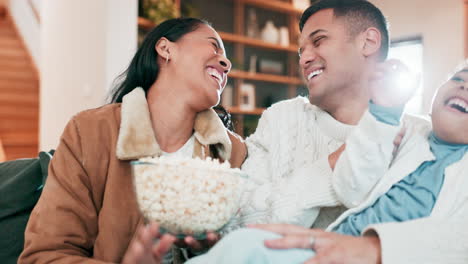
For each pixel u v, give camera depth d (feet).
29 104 20.86
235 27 18.57
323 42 4.58
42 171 5.01
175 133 4.85
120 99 5.10
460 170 3.43
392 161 3.76
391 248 3.00
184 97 4.75
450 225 3.13
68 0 14.25
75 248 3.93
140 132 4.32
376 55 4.68
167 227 2.98
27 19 23.43
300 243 2.96
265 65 19.33
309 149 4.79
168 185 2.87
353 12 4.60
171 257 4.50
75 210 4.00
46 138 15.89
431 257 3.00
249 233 2.89
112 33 12.26
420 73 3.35
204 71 4.76
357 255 3.02
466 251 3.04
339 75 4.55
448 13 16.28
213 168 3.09
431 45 16.66
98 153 4.27
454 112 3.46
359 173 3.54
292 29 19.86
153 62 4.91
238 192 3.17
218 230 3.17
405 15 17.39
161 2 14.67
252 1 18.57
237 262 2.69
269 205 4.14
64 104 14.56
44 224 3.88
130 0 12.64
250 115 18.89
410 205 3.43
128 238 4.15
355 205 3.73
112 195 4.16
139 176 2.94
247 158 5.20
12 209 4.80
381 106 3.37
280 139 4.91
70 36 14.16
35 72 22.25
